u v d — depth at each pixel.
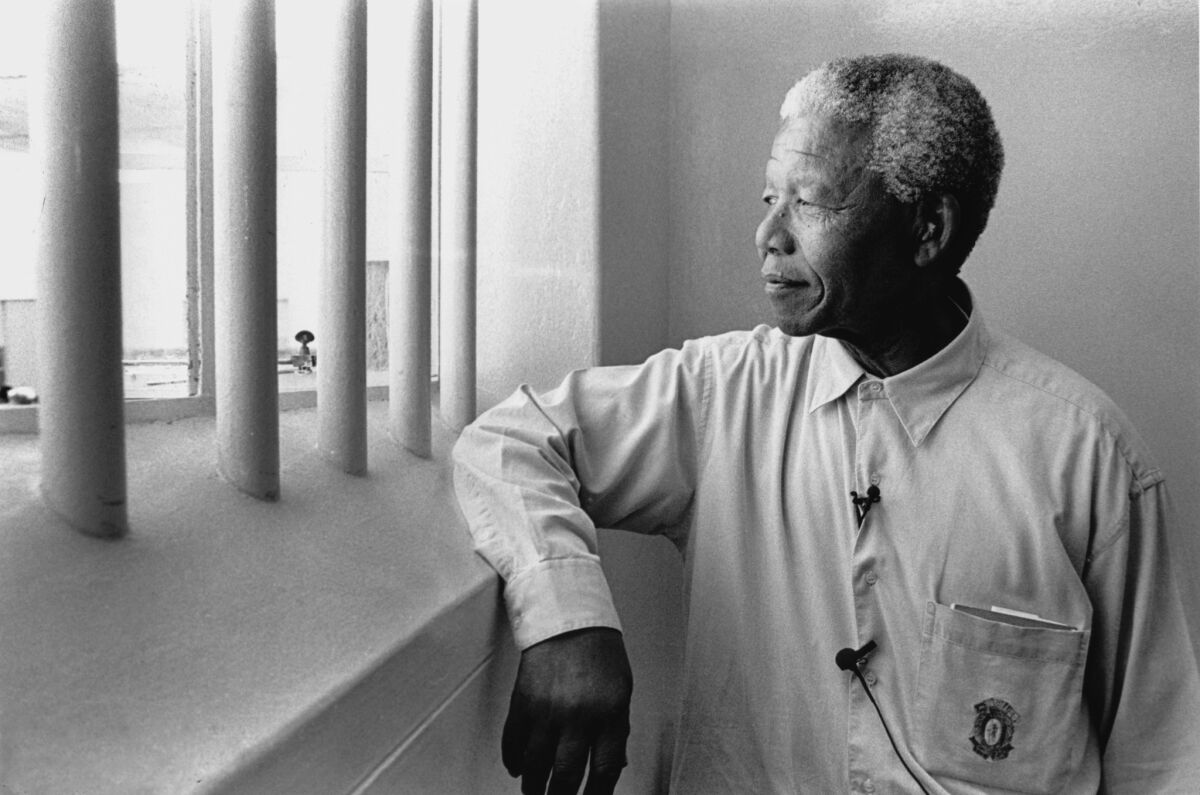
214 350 1.16
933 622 1.16
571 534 1.13
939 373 1.19
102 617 0.69
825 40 1.89
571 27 1.61
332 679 0.75
